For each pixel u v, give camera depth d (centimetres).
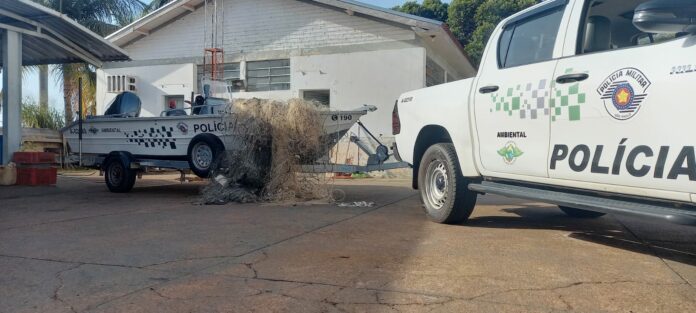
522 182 538
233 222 671
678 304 344
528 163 505
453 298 358
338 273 420
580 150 448
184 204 879
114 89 1983
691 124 364
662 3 360
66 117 2208
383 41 1641
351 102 1673
